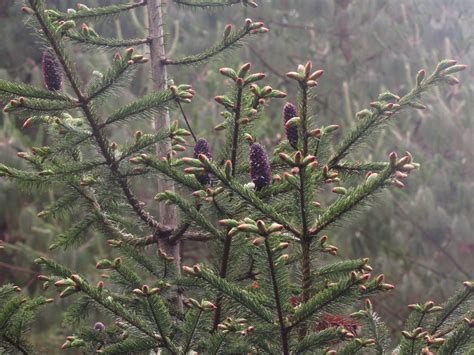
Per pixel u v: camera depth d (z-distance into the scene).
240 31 1.23
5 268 2.92
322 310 0.87
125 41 1.29
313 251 0.94
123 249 1.17
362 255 3.15
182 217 1.04
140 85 3.17
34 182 1.21
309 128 0.93
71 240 1.29
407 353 0.89
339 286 0.86
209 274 0.89
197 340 0.96
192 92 1.10
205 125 3.09
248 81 0.96
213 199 0.95
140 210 1.19
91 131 1.10
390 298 3.14
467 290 0.98
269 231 0.81
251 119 1.04
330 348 1.02
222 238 1.01
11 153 2.79
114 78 1.06
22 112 1.04
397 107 1.06
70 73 1.05
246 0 1.35
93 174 1.17
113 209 1.31
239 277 1.07
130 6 1.33
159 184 1.28
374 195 0.89
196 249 3.13
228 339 0.93
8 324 1.01
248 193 0.91
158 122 1.29
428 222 3.19
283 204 1.01
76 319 1.20
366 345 0.91
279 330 0.89
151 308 0.92
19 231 2.98
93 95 1.06
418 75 1.05
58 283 0.93
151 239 1.24
